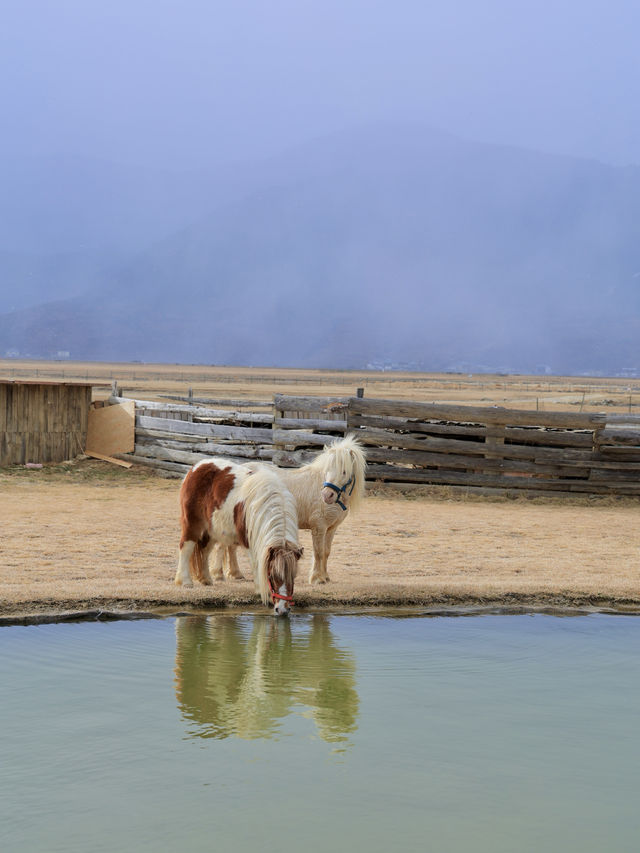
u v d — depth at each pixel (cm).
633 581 1088
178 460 2133
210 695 672
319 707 653
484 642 848
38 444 2198
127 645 799
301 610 938
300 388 11762
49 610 879
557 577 1112
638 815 490
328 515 1019
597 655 810
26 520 1450
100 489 1934
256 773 531
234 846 441
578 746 588
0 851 429
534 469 1989
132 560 1149
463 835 461
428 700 676
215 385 12250
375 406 1992
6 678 697
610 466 1986
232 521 952
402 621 918
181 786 511
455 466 1986
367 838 454
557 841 455
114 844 439
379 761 555
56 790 501
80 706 639
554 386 14738
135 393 7969
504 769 548
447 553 1290
